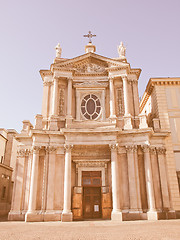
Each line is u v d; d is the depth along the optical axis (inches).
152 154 898.1
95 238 367.2
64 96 1017.5
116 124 952.3
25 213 826.2
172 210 816.3
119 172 871.1
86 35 1215.6
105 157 928.9
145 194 848.3
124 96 978.7
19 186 863.1
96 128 864.3
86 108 1024.2
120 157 890.7
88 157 931.3
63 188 852.0
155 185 859.4
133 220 773.9
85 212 891.4
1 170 1274.6
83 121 948.0
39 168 875.4
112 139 862.5
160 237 363.3
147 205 832.3
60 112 989.2
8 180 1409.9
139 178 866.8
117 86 1029.8
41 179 863.7
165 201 828.6
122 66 1009.5
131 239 350.3
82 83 1037.2
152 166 884.0
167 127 957.8
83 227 552.7
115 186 803.4
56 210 818.2
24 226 587.8
